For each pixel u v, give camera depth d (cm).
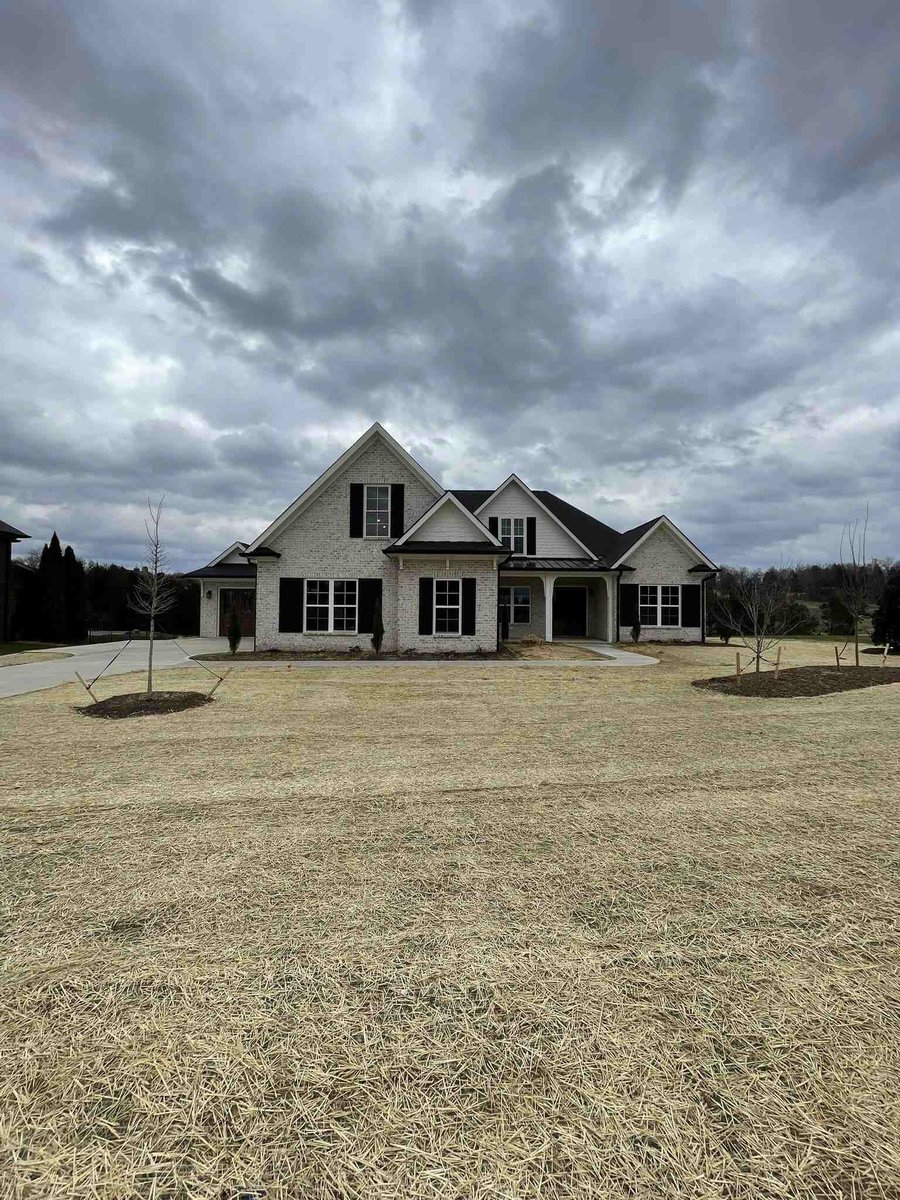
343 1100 184
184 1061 200
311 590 1869
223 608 2581
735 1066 198
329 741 705
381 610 1772
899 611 2058
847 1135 172
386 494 1891
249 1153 166
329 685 1191
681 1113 179
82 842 399
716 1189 156
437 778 552
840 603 2738
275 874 352
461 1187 156
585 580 2447
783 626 1861
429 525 1852
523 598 2419
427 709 927
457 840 405
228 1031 215
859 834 416
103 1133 173
